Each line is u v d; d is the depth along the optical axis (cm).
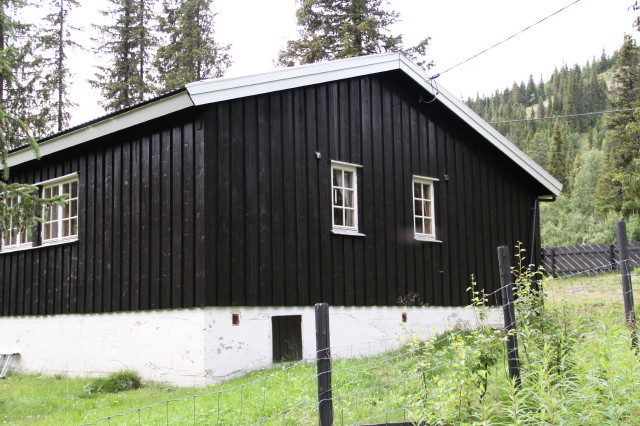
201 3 2978
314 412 622
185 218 963
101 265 1108
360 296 1120
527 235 1472
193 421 633
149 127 1047
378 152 1196
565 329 578
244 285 965
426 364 533
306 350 1025
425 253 1249
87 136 1099
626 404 444
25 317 1267
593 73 10469
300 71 1062
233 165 977
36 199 930
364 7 2594
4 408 810
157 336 991
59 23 2811
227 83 961
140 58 2902
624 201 3869
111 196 1105
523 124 10094
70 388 953
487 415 475
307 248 1054
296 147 1064
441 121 1330
